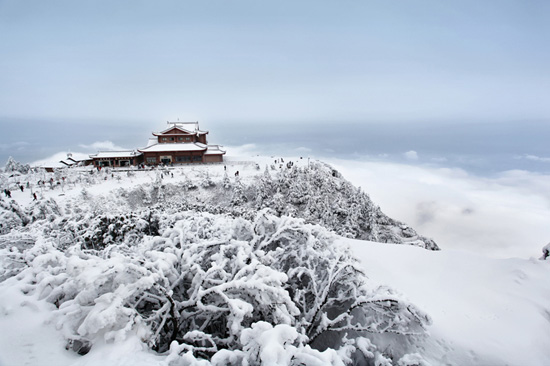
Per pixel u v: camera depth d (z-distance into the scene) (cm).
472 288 819
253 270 590
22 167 5816
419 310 604
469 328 642
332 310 769
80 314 485
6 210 2472
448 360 579
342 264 717
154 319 535
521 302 729
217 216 1047
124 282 523
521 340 596
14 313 479
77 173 4934
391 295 618
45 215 2959
